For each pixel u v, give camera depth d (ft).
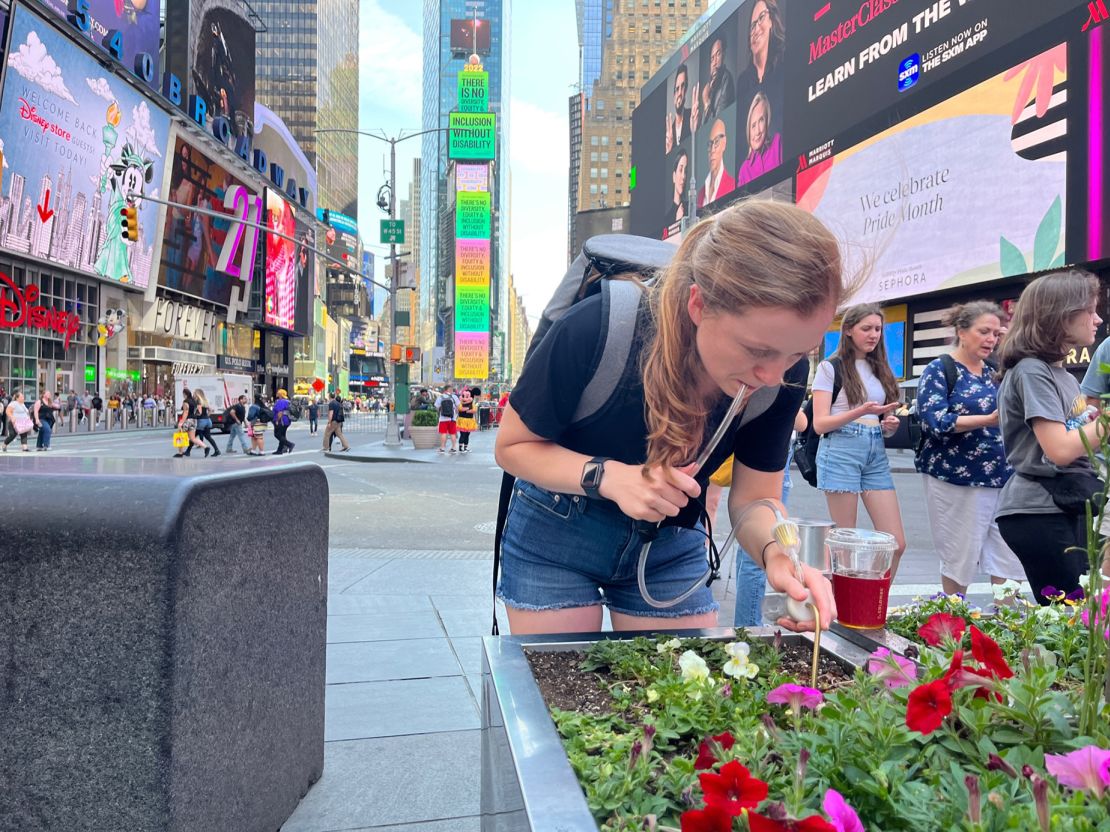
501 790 3.65
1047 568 9.16
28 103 104.17
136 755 5.20
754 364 4.07
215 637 5.82
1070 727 3.37
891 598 16.70
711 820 2.36
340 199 417.69
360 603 16.11
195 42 160.45
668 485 4.45
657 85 135.54
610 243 5.46
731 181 107.14
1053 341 8.91
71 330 125.39
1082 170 54.13
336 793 7.90
